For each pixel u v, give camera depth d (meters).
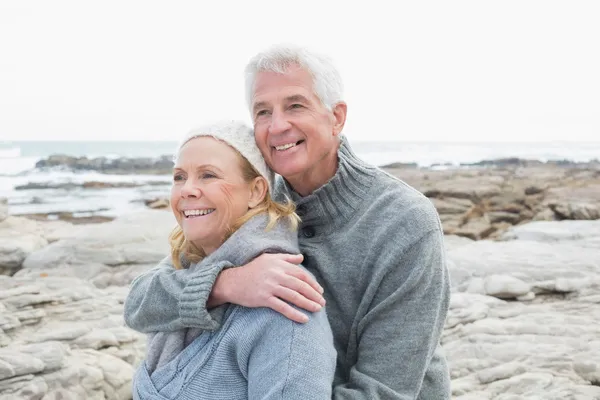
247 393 1.73
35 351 3.56
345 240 2.08
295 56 1.98
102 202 20.22
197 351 1.82
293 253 1.96
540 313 5.07
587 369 4.02
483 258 6.46
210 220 1.92
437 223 2.01
